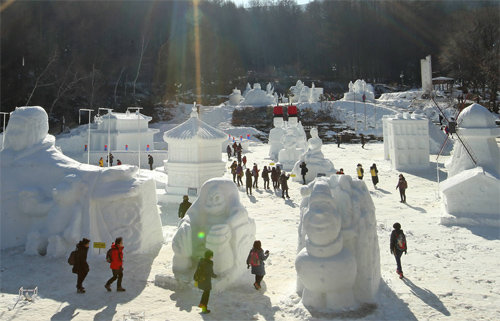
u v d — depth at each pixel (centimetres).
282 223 1348
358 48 9650
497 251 997
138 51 7669
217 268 778
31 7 5475
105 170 1041
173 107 6494
